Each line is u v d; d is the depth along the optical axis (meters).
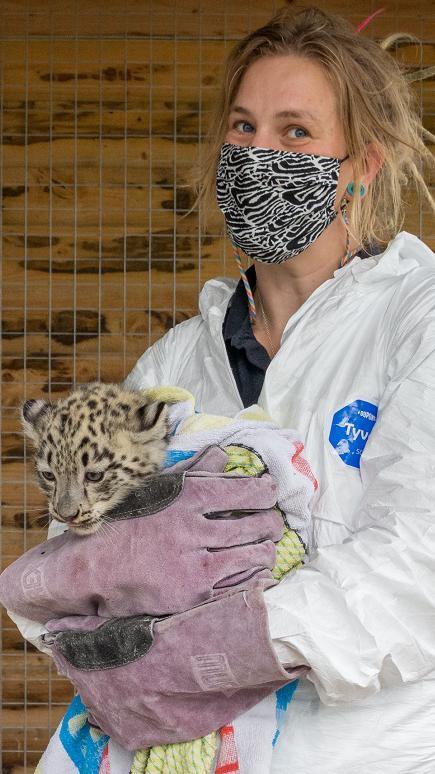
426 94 5.34
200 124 5.43
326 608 1.86
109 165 5.46
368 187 2.56
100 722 2.01
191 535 1.95
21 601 2.07
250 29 5.41
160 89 5.44
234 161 2.45
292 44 2.45
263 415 2.29
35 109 5.46
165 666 1.87
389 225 2.66
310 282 2.54
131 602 1.96
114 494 2.13
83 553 2.00
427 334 2.13
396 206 2.63
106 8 5.45
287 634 1.83
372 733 2.04
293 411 2.32
